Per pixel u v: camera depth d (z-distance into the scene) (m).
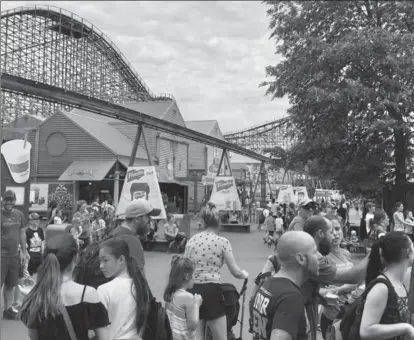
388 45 21.64
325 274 4.17
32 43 46.44
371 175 25.00
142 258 4.51
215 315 5.36
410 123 23.27
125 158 39.31
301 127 25.02
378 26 23.58
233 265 5.53
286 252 3.17
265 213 33.09
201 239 5.56
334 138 23.34
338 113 22.97
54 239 3.39
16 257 8.39
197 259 5.47
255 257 17.72
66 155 39.25
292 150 26.27
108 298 3.50
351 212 32.09
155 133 44.50
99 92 52.31
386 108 23.20
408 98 21.72
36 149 39.75
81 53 50.12
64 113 39.66
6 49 44.47
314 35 24.45
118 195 36.19
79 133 39.25
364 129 23.69
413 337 3.29
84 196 39.88
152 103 48.47
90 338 3.33
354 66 23.64
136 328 3.51
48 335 3.18
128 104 48.91
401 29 23.41
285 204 32.38
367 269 3.66
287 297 2.94
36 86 16.55
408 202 24.89
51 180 39.38
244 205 48.12
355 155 25.81
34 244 11.42
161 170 45.34
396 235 3.51
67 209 29.59
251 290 10.80
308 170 29.66
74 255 3.38
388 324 3.35
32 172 39.56
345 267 5.26
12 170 15.03
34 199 29.52
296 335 2.86
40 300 3.18
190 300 4.86
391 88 22.22
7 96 44.31
